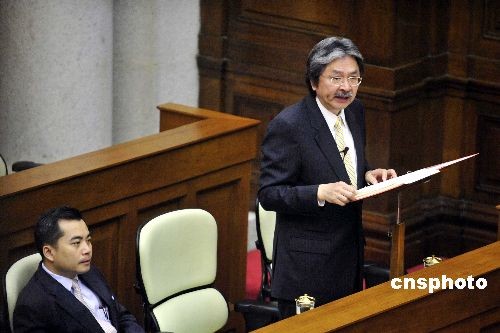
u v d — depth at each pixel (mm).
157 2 29609
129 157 22172
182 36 30078
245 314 20391
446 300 18500
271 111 29531
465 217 28656
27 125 28422
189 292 21062
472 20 27750
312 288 19016
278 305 19516
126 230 22578
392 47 27188
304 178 18812
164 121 25734
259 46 29328
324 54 18297
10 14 27938
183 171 23234
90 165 21703
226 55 29844
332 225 18938
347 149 18938
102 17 28562
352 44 18359
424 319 18281
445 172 28766
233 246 24781
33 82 28188
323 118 18766
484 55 27797
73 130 28672
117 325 19578
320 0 28188
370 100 27688
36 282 18734
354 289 19203
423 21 27750
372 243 28156
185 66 30297
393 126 27688
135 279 22891
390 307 17703
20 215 20609
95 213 21891
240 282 25031
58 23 27969
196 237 20906
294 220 19016
